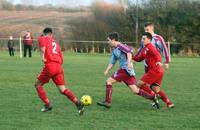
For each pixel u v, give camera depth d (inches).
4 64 1731.1
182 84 1093.1
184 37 2947.8
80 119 609.3
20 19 4111.7
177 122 593.0
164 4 3036.4
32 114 644.7
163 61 755.4
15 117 619.5
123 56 708.7
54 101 772.6
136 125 569.9
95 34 3189.0
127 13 3122.5
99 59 2207.2
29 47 2290.8
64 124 573.0
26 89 939.3
